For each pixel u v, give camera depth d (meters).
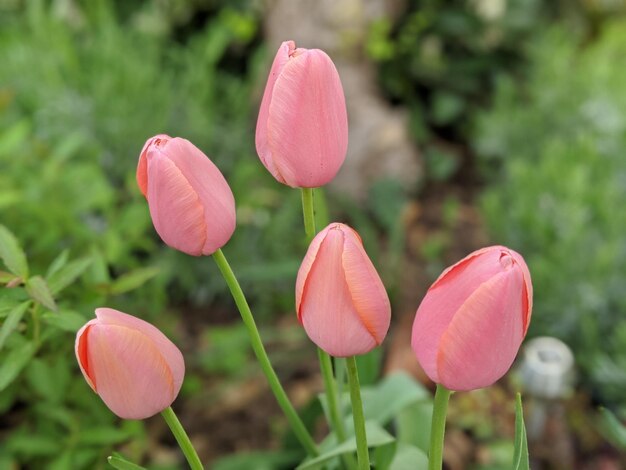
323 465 0.34
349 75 0.94
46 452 0.42
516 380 0.65
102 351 0.22
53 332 0.34
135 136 0.77
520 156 0.88
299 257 0.78
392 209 0.90
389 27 0.97
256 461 0.49
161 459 0.61
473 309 0.21
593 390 0.65
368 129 0.94
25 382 0.45
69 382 0.44
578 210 0.65
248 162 0.79
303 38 0.94
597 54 0.95
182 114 0.82
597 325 0.65
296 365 0.70
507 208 0.81
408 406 0.44
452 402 0.65
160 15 1.04
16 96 0.77
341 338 0.23
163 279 0.61
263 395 0.67
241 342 0.68
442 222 0.92
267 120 0.25
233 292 0.28
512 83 1.01
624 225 0.64
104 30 0.84
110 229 0.53
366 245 0.81
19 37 0.86
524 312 0.22
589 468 0.61
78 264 0.33
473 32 1.03
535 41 1.03
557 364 0.50
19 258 0.31
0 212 0.50
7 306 0.30
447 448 0.60
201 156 0.25
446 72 1.04
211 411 0.65
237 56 1.05
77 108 0.76
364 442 0.26
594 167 0.72
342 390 0.38
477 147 0.93
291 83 0.24
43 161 0.59
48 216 0.48
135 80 0.79
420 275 0.82
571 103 0.87
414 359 0.66
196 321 0.75
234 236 0.77
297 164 0.25
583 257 0.65
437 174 0.99
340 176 0.94
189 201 0.24
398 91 1.03
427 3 1.00
